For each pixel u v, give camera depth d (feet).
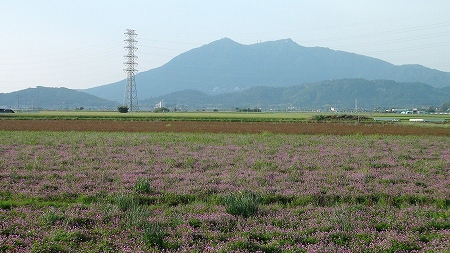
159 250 35.99
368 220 44.52
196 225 43.42
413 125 240.12
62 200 55.26
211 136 151.53
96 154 94.84
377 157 95.40
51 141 122.42
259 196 55.21
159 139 134.92
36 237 38.17
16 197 55.42
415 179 69.31
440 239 38.70
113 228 40.91
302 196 56.95
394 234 39.60
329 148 113.29
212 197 56.29
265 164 83.30
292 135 162.71
